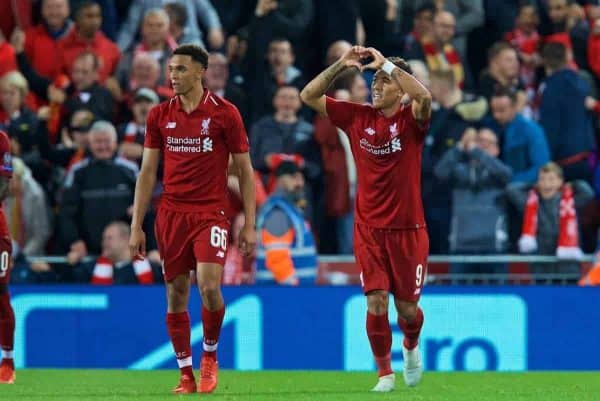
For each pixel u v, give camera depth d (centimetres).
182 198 2589
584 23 4962
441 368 3966
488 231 4241
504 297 3966
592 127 4625
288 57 4781
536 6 5125
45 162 4494
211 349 2656
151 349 3997
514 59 4750
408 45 4934
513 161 4434
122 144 4312
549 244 4209
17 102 4506
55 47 4869
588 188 4350
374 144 2675
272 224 4003
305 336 3969
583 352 3962
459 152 4278
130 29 5034
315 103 2722
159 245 2623
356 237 2738
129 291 4006
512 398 2633
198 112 2572
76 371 3822
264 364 3975
